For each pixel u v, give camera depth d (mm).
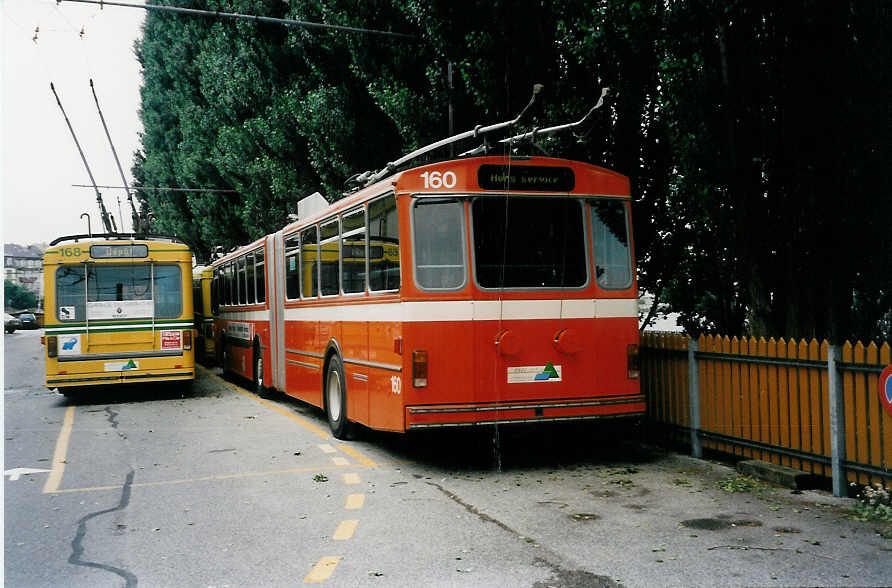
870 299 8453
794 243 8234
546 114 10477
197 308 27656
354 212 9734
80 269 14836
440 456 9258
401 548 5613
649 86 10016
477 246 8164
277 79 20484
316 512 6707
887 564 5027
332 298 10672
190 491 7633
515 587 4762
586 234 8547
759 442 7680
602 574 4953
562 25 9906
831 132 7555
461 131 13516
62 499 7434
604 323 8492
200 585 4984
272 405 14617
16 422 12789
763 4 7703
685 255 10516
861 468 6512
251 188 25188
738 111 8234
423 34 13102
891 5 7078
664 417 9211
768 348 7484
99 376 14844
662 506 6641
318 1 15891
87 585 5043
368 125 16734
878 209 7512
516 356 8156
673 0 8266
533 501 6945
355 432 10445
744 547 5434
